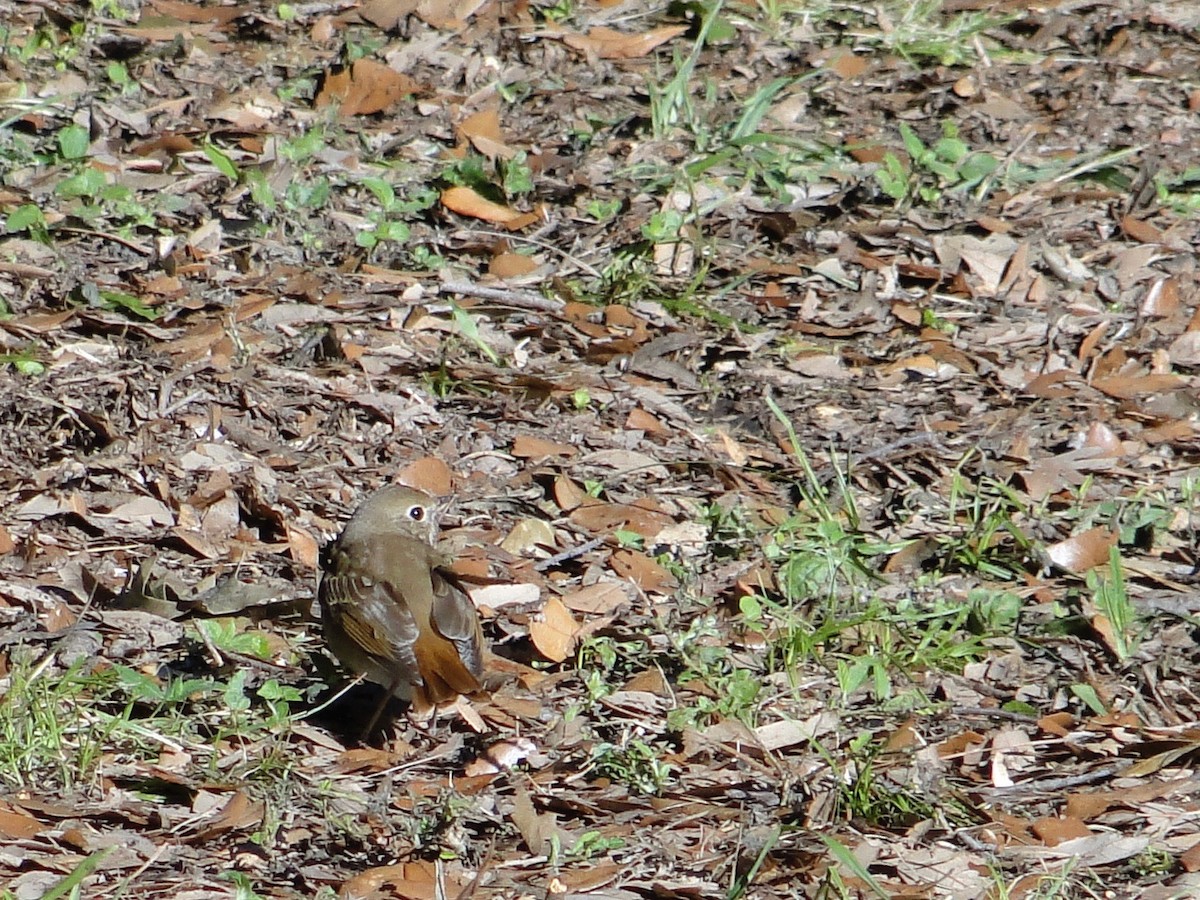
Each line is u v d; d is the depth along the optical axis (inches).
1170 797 339.3
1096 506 445.4
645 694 368.5
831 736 359.3
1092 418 487.8
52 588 392.2
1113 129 651.5
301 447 454.9
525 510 438.3
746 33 704.4
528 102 643.5
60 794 327.6
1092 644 393.1
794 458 466.6
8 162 568.7
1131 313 542.3
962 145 613.3
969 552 422.3
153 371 472.7
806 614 398.9
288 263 532.1
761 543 425.1
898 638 392.2
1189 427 484.1
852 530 431.2
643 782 341.1
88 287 500.7
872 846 318.3
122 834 316.8
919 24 719.1
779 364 509.4
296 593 398.0
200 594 394.0
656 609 400.2
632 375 501.0
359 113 625.6
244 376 474.3
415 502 369.4
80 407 454.9
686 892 306.7
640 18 709.3
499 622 395.9
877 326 530.9
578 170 597.6
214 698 358.9
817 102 660.1
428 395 480.7
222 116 605.9
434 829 322.3
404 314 511.8
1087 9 741.3
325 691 366.6
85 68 635.5
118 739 342.0
